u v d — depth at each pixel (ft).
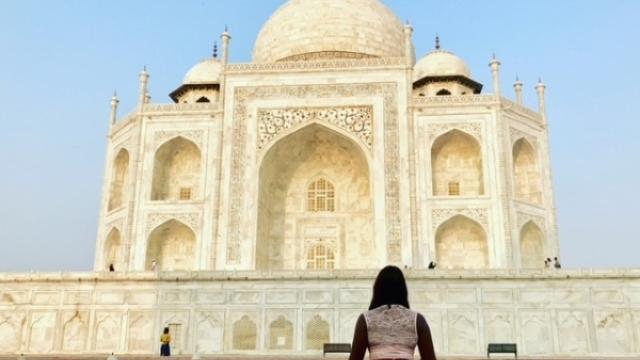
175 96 281.95
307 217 237.25
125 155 248.11
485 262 214.07
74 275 159.74
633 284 149.07
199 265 215.51
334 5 276.00
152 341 154.51
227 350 152.87
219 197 219.61
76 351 155.74
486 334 149.59
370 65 228.43
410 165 218.18
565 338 148.05
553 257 225.56
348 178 240.73
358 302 153.07
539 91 242.17
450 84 263.90
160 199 233.14
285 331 153.28
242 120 227.81
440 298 152.25
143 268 218.59
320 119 225.97
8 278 161.17
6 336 158.40
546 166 233.96
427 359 26.78
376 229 213.46
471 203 214.48
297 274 155.74
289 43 271.90
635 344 146.51
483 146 220.23
